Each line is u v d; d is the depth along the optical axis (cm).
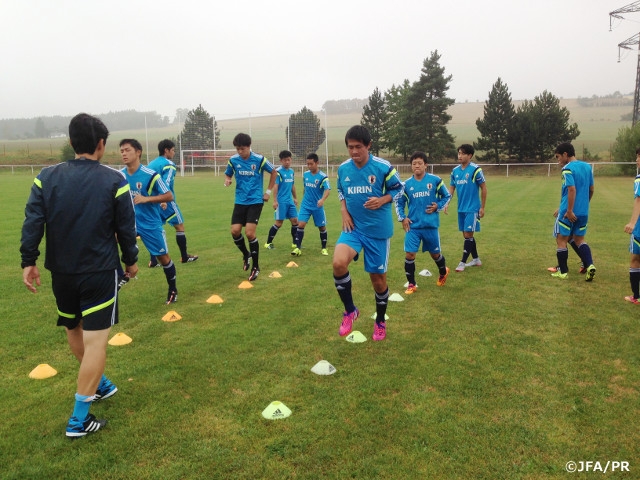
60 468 262
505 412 316
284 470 259
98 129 308
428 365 391
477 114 11312
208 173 4128
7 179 3042
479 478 253
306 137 3791
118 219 311
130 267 328
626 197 1919
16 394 346
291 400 335
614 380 362
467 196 734
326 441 285
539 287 636
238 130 7062
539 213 1453
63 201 292
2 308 547
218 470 259
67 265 295
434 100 4453
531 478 253
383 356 411
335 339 451
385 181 443
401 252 900
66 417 315
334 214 1585
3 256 838
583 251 677
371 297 595
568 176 643
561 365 389
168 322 500
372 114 5162
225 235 1095
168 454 274
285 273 730
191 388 353
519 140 4181
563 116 4141
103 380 334
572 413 315
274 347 431
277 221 947
